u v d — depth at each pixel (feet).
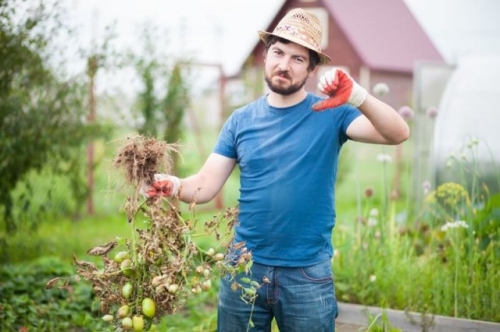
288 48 10.15
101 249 9.59
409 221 22.85
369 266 17.21
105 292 9.60
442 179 27.04
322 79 9.43
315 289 10.42
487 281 15.43
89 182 31.42
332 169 10.55
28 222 25.99
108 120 28.35
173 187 10.06
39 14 22.08
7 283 18.43
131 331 9.62
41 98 22.94
